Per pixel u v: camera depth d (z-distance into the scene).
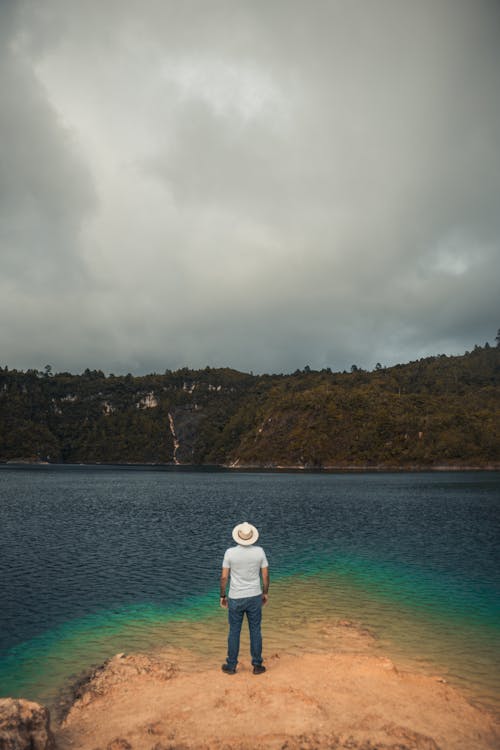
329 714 7.23
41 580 18.27
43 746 6.16
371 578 18.64
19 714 6.21
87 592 16.47
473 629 12.35
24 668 9.94
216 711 7.34
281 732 6.58
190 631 12.34
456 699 8.03
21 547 25.78
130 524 35.88
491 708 7.80
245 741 6.26
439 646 11.06
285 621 13.09
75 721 7.36
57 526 34.62
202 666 9.82
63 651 10.95
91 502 56.09
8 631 12.43
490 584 17.62
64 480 116.50
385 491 75.94
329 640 11.45
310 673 9.05
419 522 37.31
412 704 7.74
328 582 18.00
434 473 161.25
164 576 18.98
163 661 10.12
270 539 28.75
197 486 93.06
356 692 8.14
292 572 19.78
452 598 15.64
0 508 48.22
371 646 11.03
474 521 37.97
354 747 6.08
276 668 9.38
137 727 6.91
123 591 16.59
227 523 36.62
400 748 6.05
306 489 82.44
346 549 25.25
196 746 6.20
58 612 14.13
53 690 8.84
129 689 8.44
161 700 7.91
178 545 26.50
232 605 9.05
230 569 9.12
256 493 72.62
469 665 9.86
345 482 107.50
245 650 10.74
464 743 6.55
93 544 26.75
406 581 18.09
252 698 7.80
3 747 5.60
